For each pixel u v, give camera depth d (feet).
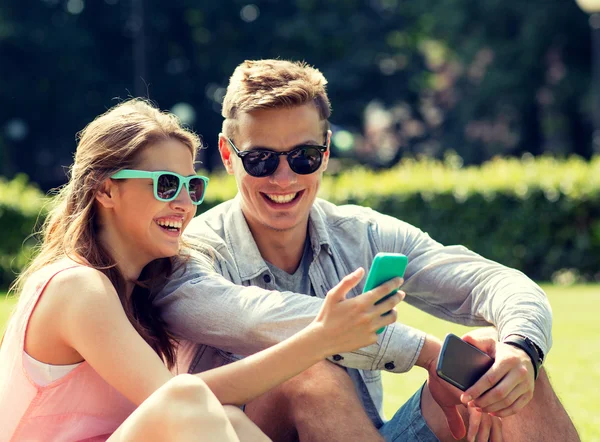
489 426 10.56
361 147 119.24
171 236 10.52
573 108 98.22
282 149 11.48
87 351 9.46
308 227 12.16
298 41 106.22
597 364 21.08
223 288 10.75
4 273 42.04
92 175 10.24
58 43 104.78
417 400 11.16
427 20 106.93
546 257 43.06
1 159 105.91
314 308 10.24
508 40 100.01
